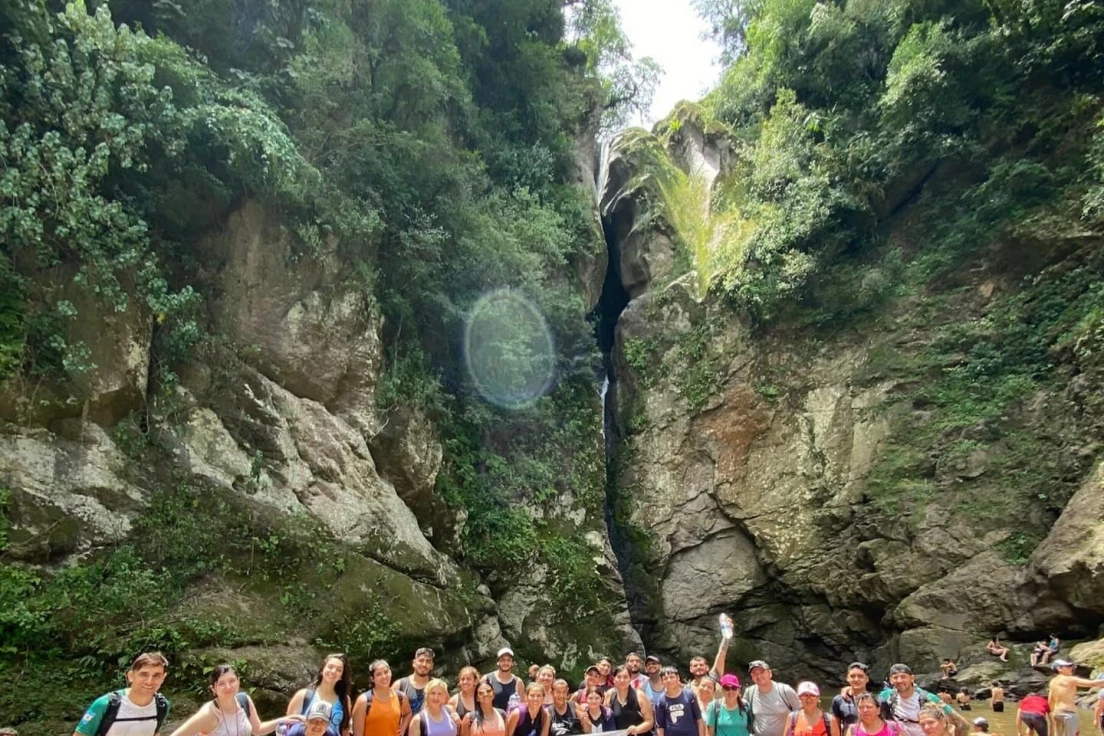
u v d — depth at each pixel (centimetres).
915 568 1581
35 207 870
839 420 1869
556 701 637
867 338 1906
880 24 2108
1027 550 1453
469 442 1664
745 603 1911
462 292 1617
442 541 1476
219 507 1020
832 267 2027
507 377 1739
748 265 2130
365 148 1374
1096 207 1596
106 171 912
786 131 2189
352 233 1348
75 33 935
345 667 519
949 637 1452
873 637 1683
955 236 1845
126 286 1009
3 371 857
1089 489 1356
